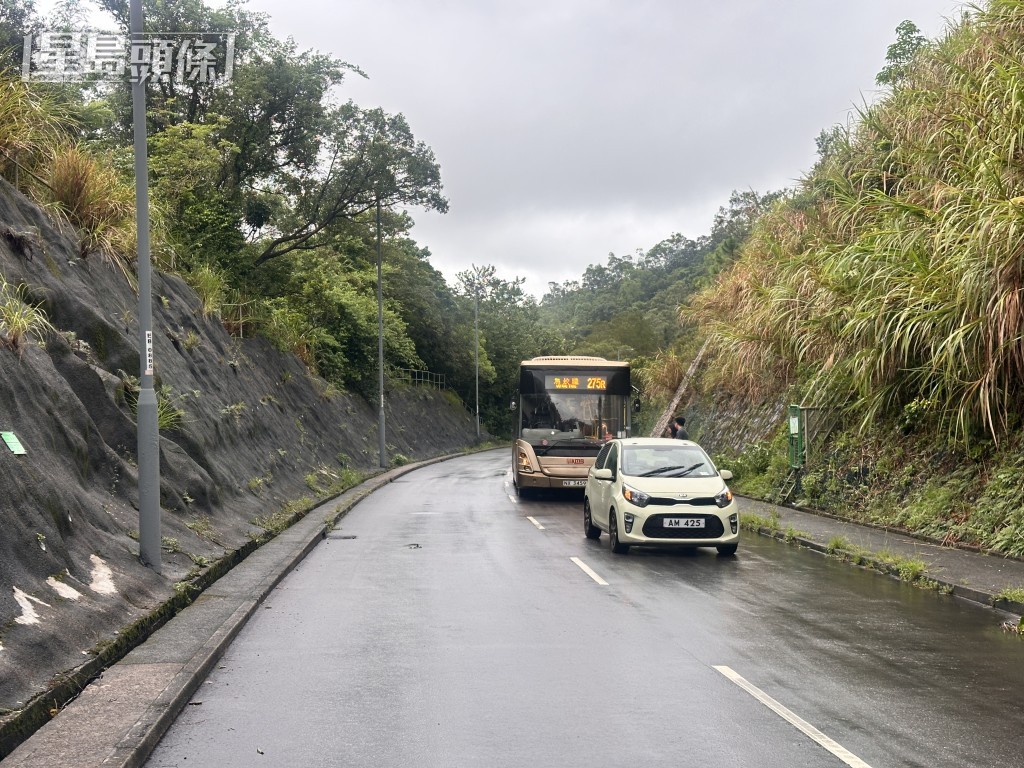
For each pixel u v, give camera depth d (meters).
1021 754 5.02
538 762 4.94
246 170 34.03
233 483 16.28
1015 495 12.32
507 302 92.88
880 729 5.46
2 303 10.46
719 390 30.58
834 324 16.50
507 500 23.56
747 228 38.28
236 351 25.08
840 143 20.53
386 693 6.32
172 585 9.28
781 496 19.55
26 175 14.99
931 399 14.01
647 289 146.25
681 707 5.94
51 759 4.79
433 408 63.53
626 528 13.27
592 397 23.36
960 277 12.72
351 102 34.72
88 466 10.52
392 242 65.69
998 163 12.23
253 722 5.70
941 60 17.42
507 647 7.68
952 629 8.34
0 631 5.95
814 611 9.23
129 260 17.19
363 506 22.09
